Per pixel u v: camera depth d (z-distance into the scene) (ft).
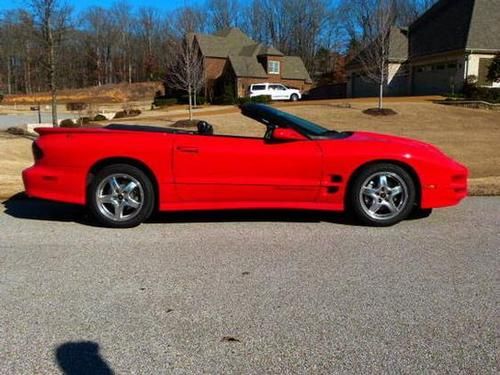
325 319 10.48
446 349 9.30
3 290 11.98
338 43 239.50
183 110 119.85
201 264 13.71
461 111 82.94
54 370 8.66
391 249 14.96
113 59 282.15
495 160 48.57
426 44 112.78
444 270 13.21
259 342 9.57
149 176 17.31
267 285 12.26
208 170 17.22
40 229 17.16
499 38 97.71
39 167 17.62
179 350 9.30
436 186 17.42
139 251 14.84
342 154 17.26
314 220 18.33
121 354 9.16
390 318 10.51
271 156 17.21
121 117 109.29
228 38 173.78
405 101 95.09
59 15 67.82
